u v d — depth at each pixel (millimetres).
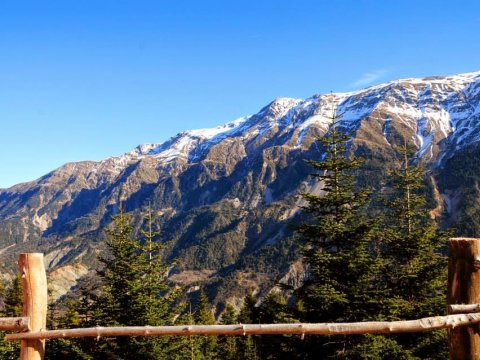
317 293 13938
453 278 5746
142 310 17094
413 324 5590
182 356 18453
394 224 18844
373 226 14797
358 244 14922
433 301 15453
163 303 17953
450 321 5457
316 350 14328
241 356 39125
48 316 25203
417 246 16891
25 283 6570
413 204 18453
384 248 17703
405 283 16594
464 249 5664
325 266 14742
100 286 18375
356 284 14445
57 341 16984
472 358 5566
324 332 5805
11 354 17875
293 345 14500
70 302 23969
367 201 15766
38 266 6656
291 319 15398
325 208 16234
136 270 17391
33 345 6488
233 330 5973
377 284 15789
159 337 16875
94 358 16891
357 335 14102
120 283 17531
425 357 14914
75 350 16156
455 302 5699
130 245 18078
